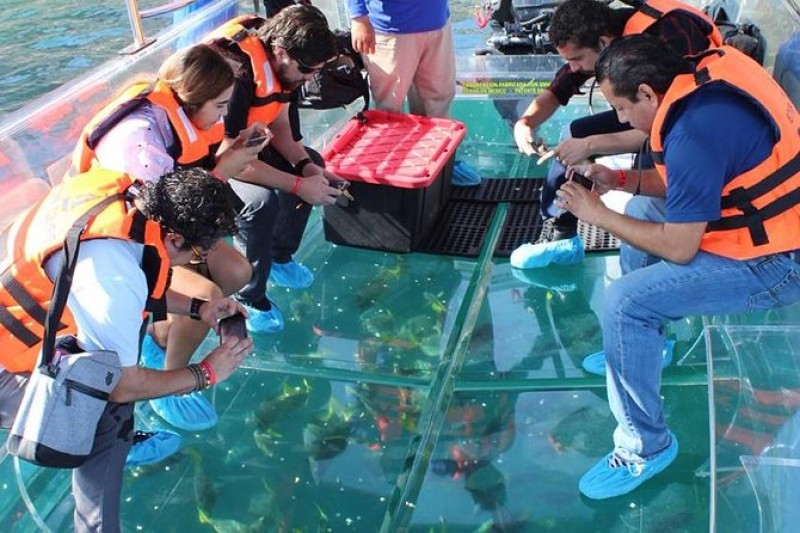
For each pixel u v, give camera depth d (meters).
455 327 3.20
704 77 2.09
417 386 2.94
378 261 3.62
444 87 4.06
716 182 2.04
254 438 2.75
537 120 3.37
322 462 2.65
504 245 3.67
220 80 2.46
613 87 2.17
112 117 2.44
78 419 1.93
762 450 2.23
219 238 2.08
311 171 3.28
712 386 2.45
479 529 2.38
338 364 3.05
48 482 2.60
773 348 2.56
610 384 2.36
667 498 2.44
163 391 2.12
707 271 2.18
